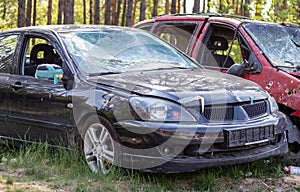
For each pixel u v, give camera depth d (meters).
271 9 11.91
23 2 17.78
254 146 5.10
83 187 4.64
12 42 6.34
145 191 4.62
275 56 6.59
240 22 6.99
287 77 6.07
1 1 28.27
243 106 5.04
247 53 6.71
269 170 5.58
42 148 5.61
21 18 17.78
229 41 7.33
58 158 5.47
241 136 4.86
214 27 7.24
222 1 12.41
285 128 5.47
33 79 5.80
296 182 5.28
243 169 5.46
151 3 32.97
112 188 4.64
